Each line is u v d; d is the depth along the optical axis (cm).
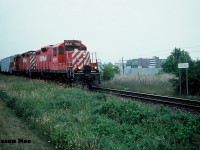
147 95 1830
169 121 1034
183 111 1293
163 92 2086
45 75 3120
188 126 973
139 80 2925
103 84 2752
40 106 1420
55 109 1319
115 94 1936
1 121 1141
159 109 1238
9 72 5362
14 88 2247
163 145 798
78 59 2334
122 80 2980
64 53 2506
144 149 804
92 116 1162
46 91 1844
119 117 1138
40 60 3192
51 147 902
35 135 1012
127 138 894
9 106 1499
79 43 2581
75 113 1273
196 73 1939
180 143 852
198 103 1453
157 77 3119
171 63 4744
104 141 866
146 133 948
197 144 832
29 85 2344
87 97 1614
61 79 2616
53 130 1009
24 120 1220
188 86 1962
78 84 2288
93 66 2403
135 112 1134
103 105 1284
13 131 1023
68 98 1543
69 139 896
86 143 854
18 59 4675
